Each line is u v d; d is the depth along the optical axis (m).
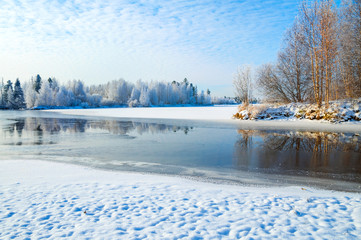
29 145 12.52
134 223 3.95
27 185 5.82
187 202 4.82
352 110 21.42
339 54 23.30
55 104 87.06
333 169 7.78
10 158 9.59
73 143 13.11
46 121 28.08
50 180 6.30
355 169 7.75
